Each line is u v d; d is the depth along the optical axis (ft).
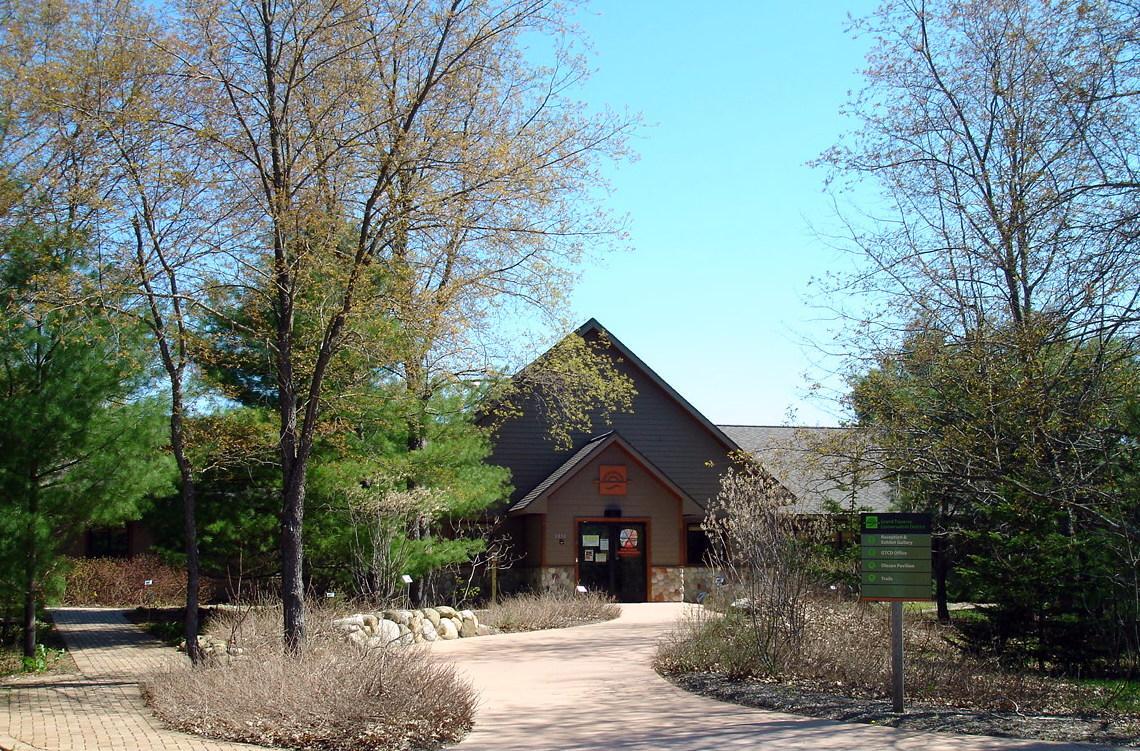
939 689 40.40
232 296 53.98
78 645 61.93
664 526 97.35
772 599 45.70
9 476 51.06
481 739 33.76
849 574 56.13
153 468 55.36
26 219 49.62
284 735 32.71
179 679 39.45
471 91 46.26
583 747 32.12
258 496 65.57
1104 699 40.19
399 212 43.88
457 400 75.82
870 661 43.24
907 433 51.31
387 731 32.99
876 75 63.41
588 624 74.69
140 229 46.37
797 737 32.96
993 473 44.88
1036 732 33.68
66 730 34.81
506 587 97.35
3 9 48.44
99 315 47.91
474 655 56.34
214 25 44.80
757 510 47.52
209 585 93.50
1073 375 42.37
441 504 70.13
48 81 44.70
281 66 45.70
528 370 76.02
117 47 45.98
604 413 87.92
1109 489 41.93
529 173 45.50
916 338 54.19
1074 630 48.03
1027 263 49.67
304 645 41.75
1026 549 49.52
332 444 64.34
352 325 46.16
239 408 63.87
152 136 45.32
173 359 53.31
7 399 52.08
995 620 50.14
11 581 51.34
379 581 65.10
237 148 44.86
